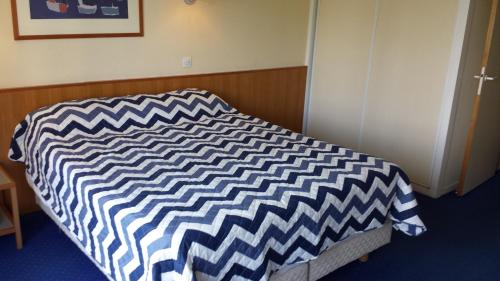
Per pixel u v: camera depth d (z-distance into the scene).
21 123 2.95
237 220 1.93
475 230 3.22
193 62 3.75
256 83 4.18
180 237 1.78
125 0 3.27
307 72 4.54
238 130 3.13
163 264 1.76
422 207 3.55
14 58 2.93
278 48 4.28
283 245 2.08
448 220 3.35
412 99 3.75
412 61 3.70
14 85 2.97
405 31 3.71
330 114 4.49
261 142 2.89
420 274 2.68
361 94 4.15
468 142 3.63
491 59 3.54
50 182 2.56
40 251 2.72
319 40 4.43
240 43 4.00
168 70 3.63
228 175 2.34
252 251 1.94
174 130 3.07
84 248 2.31
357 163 2.59
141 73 3.50
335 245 2.39
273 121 4.44
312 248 2.18
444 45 3.46
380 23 3.88
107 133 2.93
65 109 2.90
